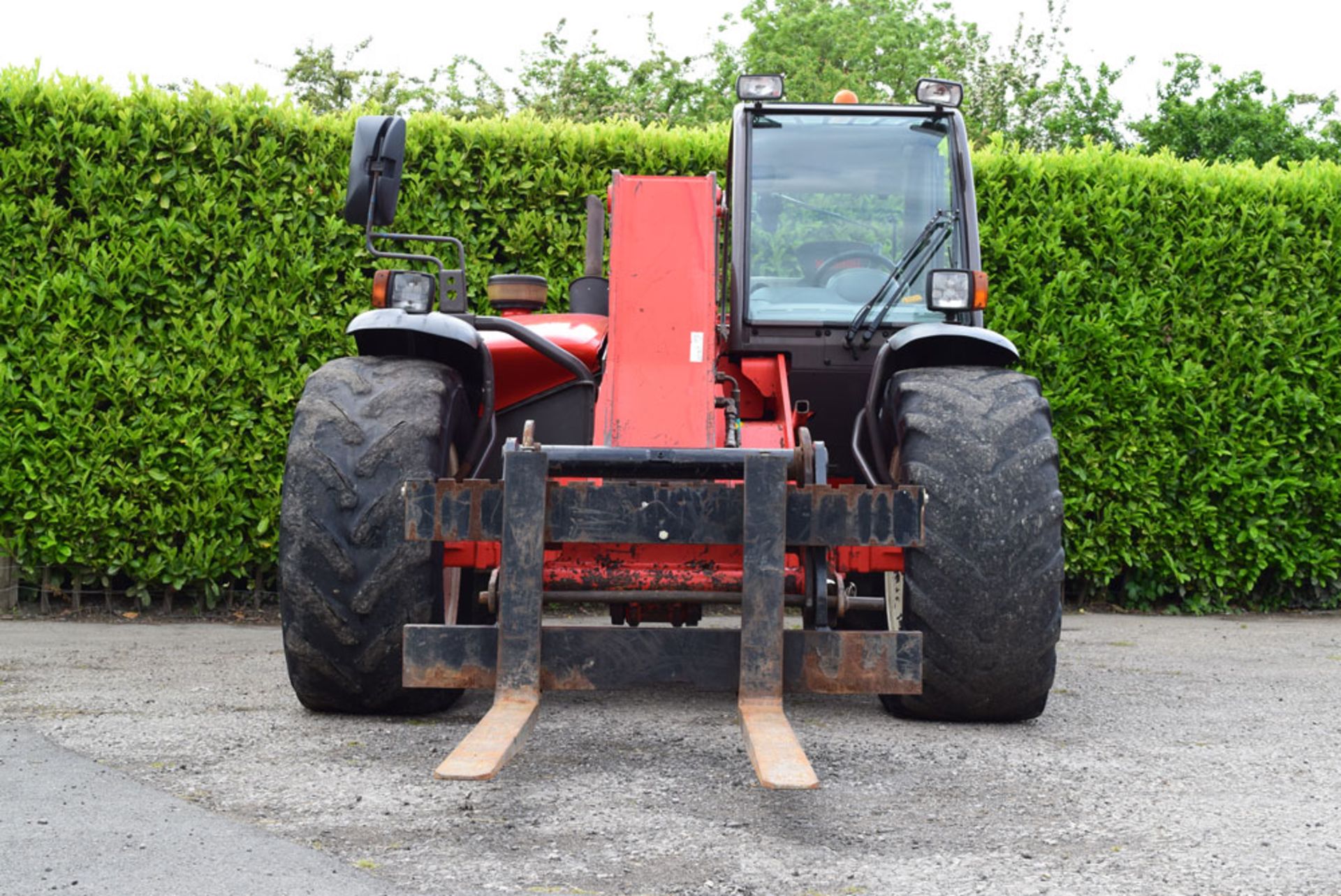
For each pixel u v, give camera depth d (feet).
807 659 11.23
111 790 10.45
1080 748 12.66
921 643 11.38
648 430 12.89
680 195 13.78
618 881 8.34
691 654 11.30
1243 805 10.48
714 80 99.14
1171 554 27.02
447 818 9.71
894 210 16.57
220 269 24.02
